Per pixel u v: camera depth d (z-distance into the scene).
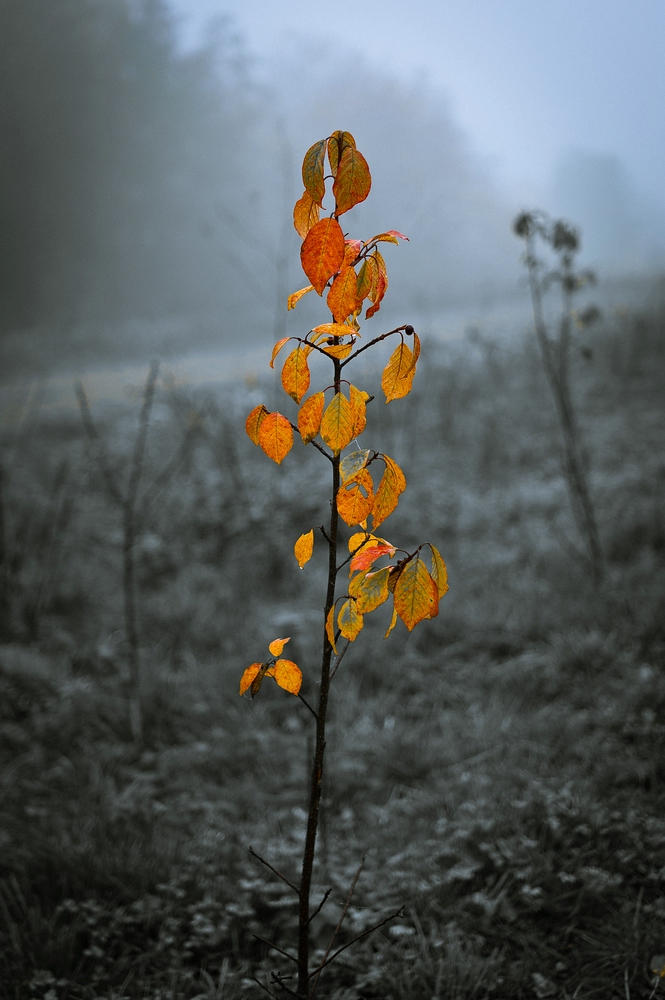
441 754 3.50
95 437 4.04
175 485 7.70
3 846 2.88
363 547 1.40
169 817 3.12
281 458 1.34
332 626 1.39
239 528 6.39
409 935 2.40
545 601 4.82
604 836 2.74
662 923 2.37
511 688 4.05
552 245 4.73
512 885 2.60
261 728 3.87
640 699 3.60
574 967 2.30
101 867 2.71
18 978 2.30
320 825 3.00
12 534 6.44
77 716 3.96
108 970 2.37
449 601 5.05
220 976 2.32
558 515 6.35
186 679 4.34
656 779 3.06
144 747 3.79
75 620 5.26
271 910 2.60
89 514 7.20
